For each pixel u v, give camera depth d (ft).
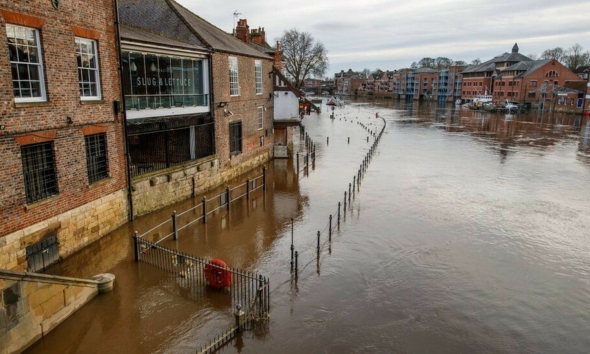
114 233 48.11
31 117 36.19
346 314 33.96
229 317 32.30
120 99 48.75
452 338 31.42
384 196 69.46
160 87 58.08
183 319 31.89
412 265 43.60
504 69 309.42
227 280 36.04
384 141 136.26
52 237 39.34
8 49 33.99
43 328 28.86
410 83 500.74
